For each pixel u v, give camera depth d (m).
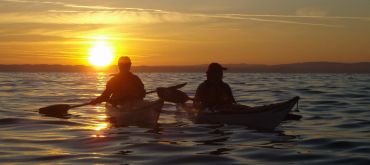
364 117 13.98
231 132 10.89
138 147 8.96
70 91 26.91
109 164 7.52
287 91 26.33
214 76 12.70
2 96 22.20
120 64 13.46
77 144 9.29
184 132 10.91
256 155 8.24
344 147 9.02
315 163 7.64
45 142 9.52
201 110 12.88
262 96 22.70
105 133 10.73
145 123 12.58
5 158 7.97
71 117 13.93
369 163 7.61
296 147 9.02
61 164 7.51
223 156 8.14
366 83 38.16
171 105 17.83
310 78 56.12
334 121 13.05
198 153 8.39
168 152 8.49
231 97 12.80
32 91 26.33
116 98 13.57
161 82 40.47
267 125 11.65
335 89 28.31
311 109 16.42
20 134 10.56
